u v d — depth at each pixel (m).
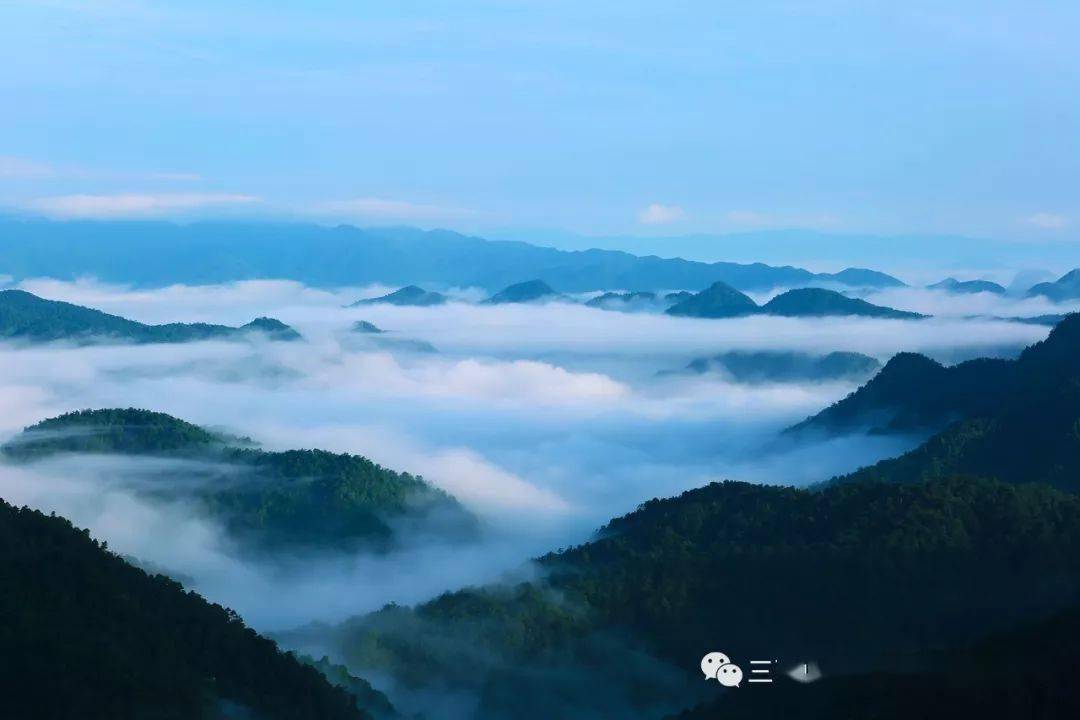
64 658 77.19
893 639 120.19
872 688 86.00
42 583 86.38
